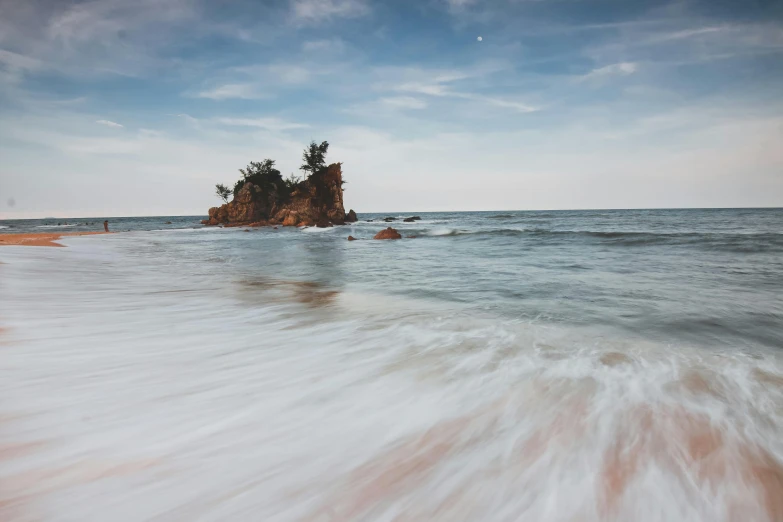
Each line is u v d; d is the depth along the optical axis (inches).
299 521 72.8
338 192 2851.9
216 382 133.3
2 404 112.3
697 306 252.8
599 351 166.9
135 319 218.2
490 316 231.5
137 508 74.0
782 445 96.6
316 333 195.0
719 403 118.0
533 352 165.9
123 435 98.4
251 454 92.6
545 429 104.7
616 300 274.7
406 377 139.6
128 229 2349.9
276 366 149.7
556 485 83.0
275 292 316.2
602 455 93.0
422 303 271.7
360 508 76.5
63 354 156.2
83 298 274.8
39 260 498.9
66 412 109.0
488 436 101.7
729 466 88.3
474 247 793.6
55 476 81.6
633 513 75.3
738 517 74.2
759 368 146.1
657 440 98.6
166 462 88.0
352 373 143.2
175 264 538.6
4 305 241.1
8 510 71.3
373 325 210.8
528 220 2593.5
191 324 209.9
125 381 132.0
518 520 73.9
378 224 2608.3
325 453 93.7
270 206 3100.4
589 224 1916.8
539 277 387.9
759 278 360.8
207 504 76.0
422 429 105.1
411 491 81.3
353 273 438.3
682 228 1363.2
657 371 143.6
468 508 76.7
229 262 570.9
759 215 2839.6
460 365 151.3
